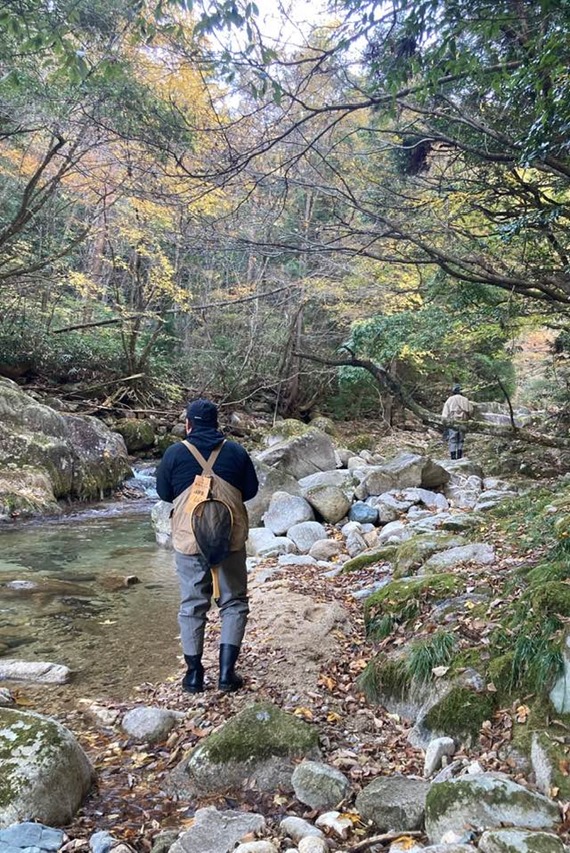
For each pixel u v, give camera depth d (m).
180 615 3.21
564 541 3.92
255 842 1.94
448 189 5.10
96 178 9.50
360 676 3.35
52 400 12.62
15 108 8.27
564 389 11.53
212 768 2.45
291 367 17.62
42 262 11.54
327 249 4.98
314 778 2.34
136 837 2.11
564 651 2.62
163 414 15.02
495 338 10.91
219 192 5.61
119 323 14.79
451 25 3.30
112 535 7.57
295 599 4.57
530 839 1.80
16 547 6.79
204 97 4.94
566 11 3.02
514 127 4.48
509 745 2.44
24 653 3.89
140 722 2.92
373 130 4.55
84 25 4.46
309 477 9.16
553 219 4.54
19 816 2.09
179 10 3.65
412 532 6.16
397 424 19.42
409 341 11.73
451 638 3.13
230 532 3.07
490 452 11.83
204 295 16.30
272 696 3.20
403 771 2.53
